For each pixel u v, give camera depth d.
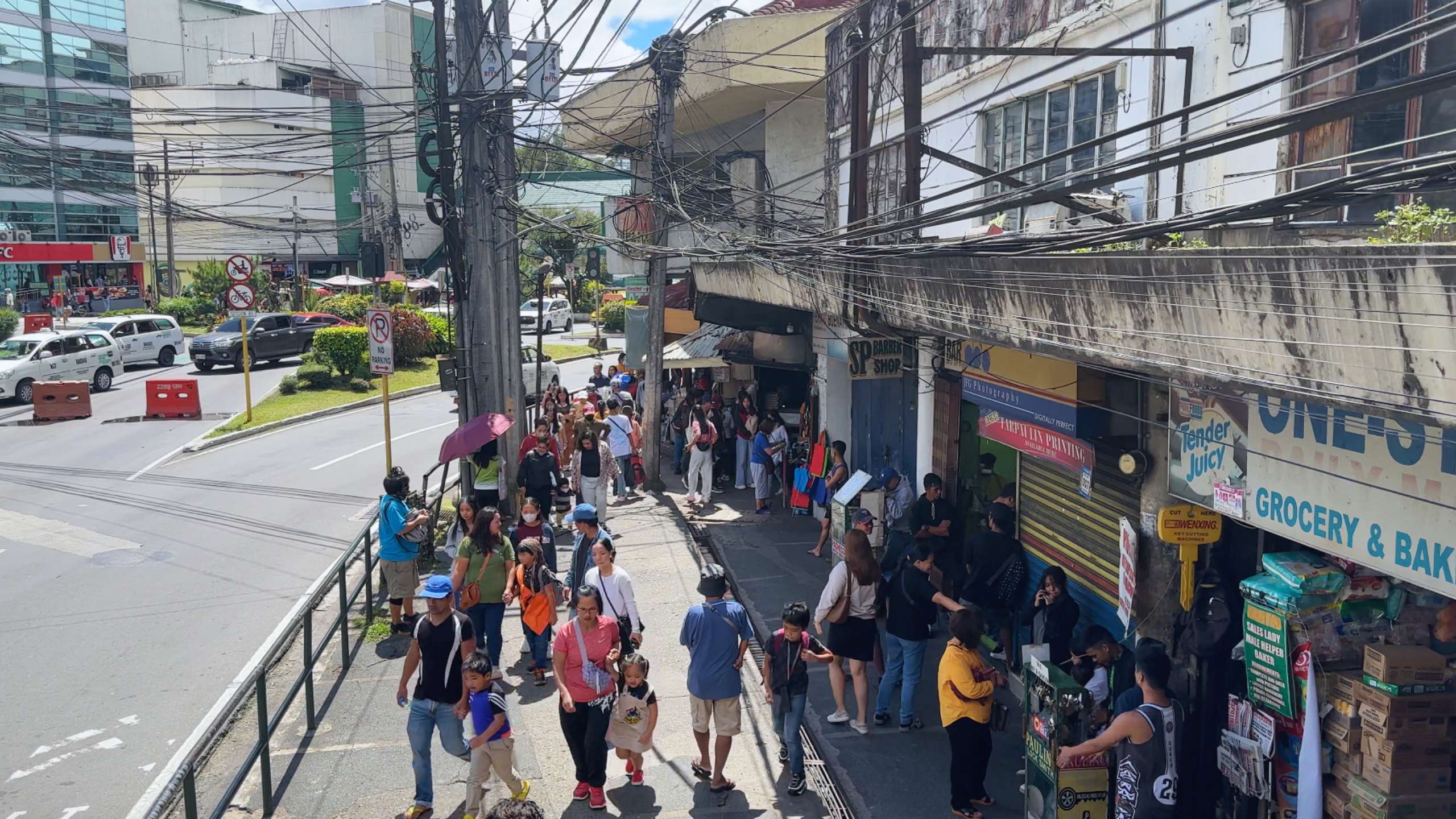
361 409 30.62
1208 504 6.57
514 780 7.59
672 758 8.59
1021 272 6.53
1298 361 4.31
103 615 12.34
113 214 59.84
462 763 8.54
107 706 9.74
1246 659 6.58
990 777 8.21
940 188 13.09
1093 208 8.28
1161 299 5.20
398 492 11.62
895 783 8.09
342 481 20.31
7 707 9.71
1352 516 5.23
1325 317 4.14
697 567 13.98
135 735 9.12
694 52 17.20
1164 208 8.59
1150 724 6.25
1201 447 6.61
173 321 39.16
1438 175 3.89
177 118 54.75
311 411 28.70
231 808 7.81
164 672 10.58
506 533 11.67
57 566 14.35
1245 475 6.15
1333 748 6.12
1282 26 7.14
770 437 17.58
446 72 15.12
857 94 10.64
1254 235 7.00
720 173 24.08
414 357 39.19
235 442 24.59
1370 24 6.54
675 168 16.30
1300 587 6.08
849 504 12.15
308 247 62.00
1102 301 5.70
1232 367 4.71
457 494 19.30
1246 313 4.61
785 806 7.75
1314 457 5.51
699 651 7.86
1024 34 10.81
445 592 7.54
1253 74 7.45
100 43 48.41
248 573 14.10
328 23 61.12
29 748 8.90
